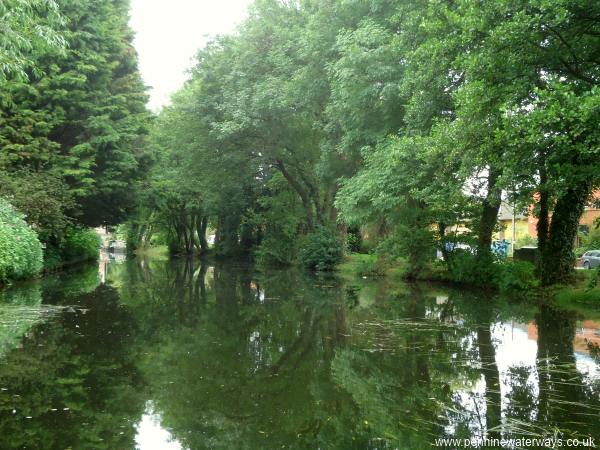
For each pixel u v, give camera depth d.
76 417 4.72
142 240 65.19
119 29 25.27
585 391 5.54
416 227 19.62
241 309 12.07
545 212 14.99
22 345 7.60
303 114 24.91
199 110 27.52
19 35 9.52
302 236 31.80
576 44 9.38
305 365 6.72
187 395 5.43
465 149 10.16
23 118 18.75
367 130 17.25
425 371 6.41
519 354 7.28
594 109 7.39
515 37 8.36
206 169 30.20
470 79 9.53
